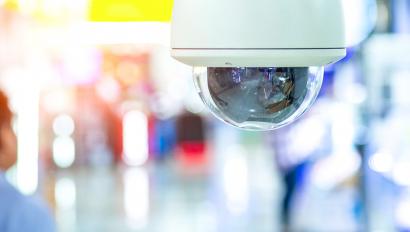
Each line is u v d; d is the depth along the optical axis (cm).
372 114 830
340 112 950
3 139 367
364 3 657
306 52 211
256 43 209
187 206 1511
